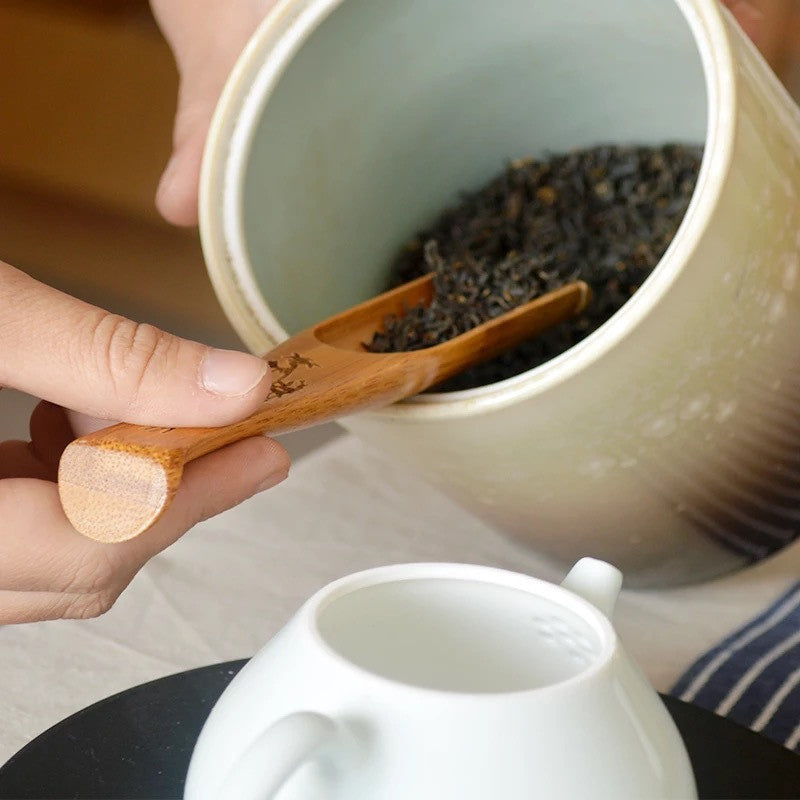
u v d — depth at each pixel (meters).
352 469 0.66
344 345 0.53
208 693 0.45
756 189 0.46
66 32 1.74
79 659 0.52
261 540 0.60
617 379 0.47
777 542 0.56
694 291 0.46
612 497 0.51
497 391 0.48
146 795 0.42
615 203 0.63
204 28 0.65
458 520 0.62
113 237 1.74
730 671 0.51
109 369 0.42
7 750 0.47
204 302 1.56
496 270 0.57
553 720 0.37
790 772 0.43
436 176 0.64
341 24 0.55
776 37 0.90
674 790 0.38
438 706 0.36
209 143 0.53
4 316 0.43
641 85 0.63
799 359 0.49
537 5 0.58
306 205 0.58
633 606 0.56
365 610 0.40
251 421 0.43
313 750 0.35
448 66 0.60
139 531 0.40
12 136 1.82
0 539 0.44
